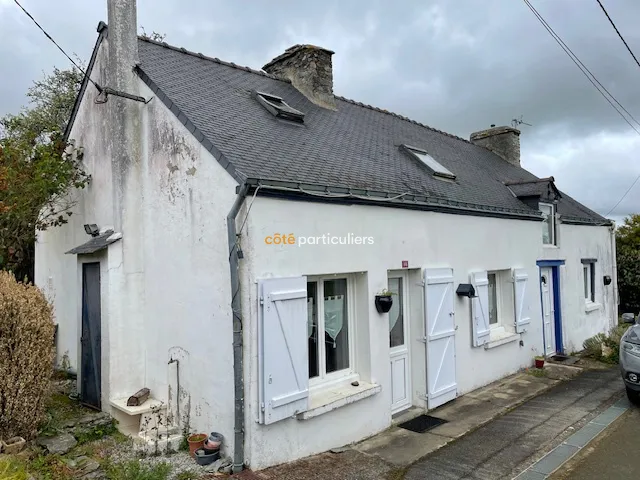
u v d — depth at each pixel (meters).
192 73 7.52
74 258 7.77
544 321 10.78
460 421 6.63
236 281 4.83
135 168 6.41
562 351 11.26
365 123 10.02
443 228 7.63
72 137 8.05
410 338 7.27
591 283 13.25
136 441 5.36
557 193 11.12
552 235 11.28
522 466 5.14
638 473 4.95
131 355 6.24
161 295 6.04
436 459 5.33
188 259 5.60
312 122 8.21
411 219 6.98
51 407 6.30
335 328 6.16
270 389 4.84
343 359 6.26
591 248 13.02
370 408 6.12
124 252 6.27
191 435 5.30
